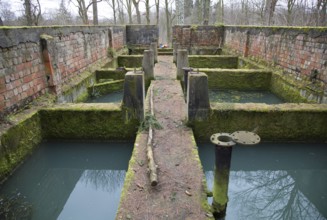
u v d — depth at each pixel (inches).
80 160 215.8
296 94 281.9
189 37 647.8
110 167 215.6
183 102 241.8
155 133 186.1
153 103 237.9
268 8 690.8
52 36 243.8
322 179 210.8
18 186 171.6
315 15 575.5
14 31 183.2
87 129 209.0
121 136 210.4
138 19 964.0
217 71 357.1
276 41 345.7
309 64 268.5
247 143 111.7
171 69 385.1
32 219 152.8
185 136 182.7
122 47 607.8
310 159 213.0
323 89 241.8
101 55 425.4
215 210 123.2
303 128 206.2
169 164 149.9
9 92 180.1
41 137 206.1
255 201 181.0
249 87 360.8
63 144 213.9
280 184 204.5
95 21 748.6
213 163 212.1
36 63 215.3
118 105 211.2
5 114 175.9
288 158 214.1
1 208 150.1
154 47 433.1
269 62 369.7
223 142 113.4
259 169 215.8
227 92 361.1
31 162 189.3
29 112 194.9
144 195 125.0
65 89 261.1
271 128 206.4
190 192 127.6
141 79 193.2
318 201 180.4
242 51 478.0
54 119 205.2
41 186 195.0
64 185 197.5
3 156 158.6
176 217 112.5
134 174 140.4
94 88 336.8
